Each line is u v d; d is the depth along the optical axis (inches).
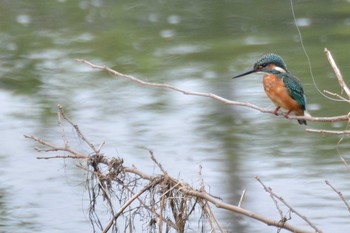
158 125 585.9
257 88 663.8
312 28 842.8
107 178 348.2
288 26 855.7
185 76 708.0
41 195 456.4
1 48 809.5
